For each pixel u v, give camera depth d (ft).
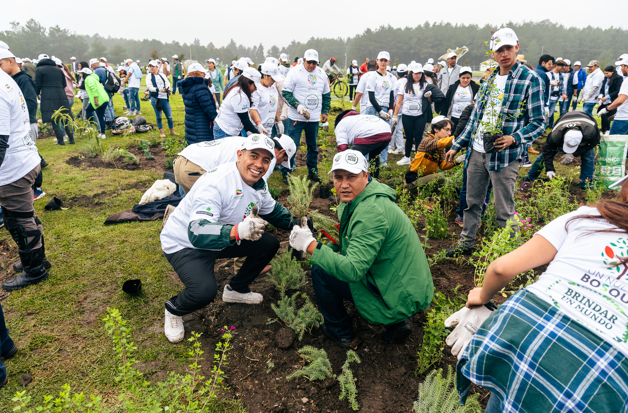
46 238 13.84
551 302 4.68
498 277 5.28
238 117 17.04
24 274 11.17
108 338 9.22
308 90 19.42
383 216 7.77
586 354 4.33
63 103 26.86
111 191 18.66
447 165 17.74
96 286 11.21
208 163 12.35
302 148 25.43
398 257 8.14
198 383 8.07
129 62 55.77
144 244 13.65
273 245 10.03
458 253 13.30
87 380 8.02
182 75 59.98
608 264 4.46
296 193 14.53
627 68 28.30
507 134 11.96
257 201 9.37
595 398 4.22
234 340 9.43
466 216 13.28
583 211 5.00
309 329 9.73
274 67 18.94
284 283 10.70
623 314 4.31
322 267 7.51
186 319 10.07
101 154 25.30
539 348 4.54
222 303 10.77
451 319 6.61
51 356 8.61
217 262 12.81
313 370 8.21
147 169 22.77
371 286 8.30
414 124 24.22
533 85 11.40
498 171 12.17
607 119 31.35
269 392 8.04
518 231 10.61
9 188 10.12
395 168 23.90
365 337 9.64
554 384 4.39
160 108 29.73
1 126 9.30
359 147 17.16
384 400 7.94
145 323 9.79
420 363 8.48
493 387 5.08
